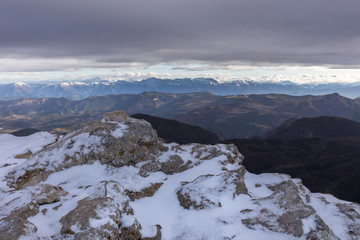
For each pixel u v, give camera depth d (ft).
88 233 51.70
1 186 87.71
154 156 107.96
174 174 103.91
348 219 77.15
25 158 119.96
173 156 110.52
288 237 61.00
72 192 75.56
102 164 97.45
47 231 53.01
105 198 63.31
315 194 119.75
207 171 107.65
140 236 61.05
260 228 64.13
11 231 46.29
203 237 62.08
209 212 71.61
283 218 65.41
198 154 124.77
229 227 64.54
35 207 59.67
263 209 70.38
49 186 72.90
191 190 82.23
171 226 68.74
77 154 98.73
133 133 106.63
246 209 71.51
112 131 105.91
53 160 96.89
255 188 103.04
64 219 55.72
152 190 87.15
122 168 98.73
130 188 84.23
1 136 173.99
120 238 58.75
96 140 101.86
